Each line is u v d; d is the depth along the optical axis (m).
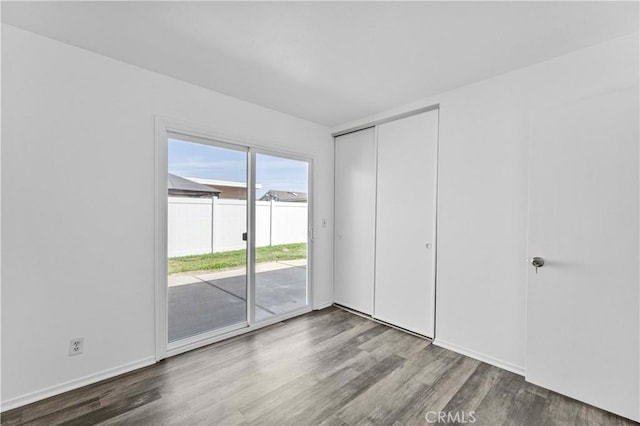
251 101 2.93
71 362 1.97
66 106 1.94
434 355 2.48
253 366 2.29
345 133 3.70
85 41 1.92
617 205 1.77
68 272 1.96
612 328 1.78
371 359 2.41
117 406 1.81
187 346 2.54
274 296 3.26
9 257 1.76
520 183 2.21
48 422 1.67
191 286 2.63
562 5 1.55
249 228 3.01
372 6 1.56
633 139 1.72
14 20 1.70
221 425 1.66
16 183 1.78
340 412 1.77
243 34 1.83
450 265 2.60
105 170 2.10
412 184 2.97
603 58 1.89
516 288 2.23
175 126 2.44
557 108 1.99
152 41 1.92
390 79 2.43
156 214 2.34
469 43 1.91
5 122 1.74
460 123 2.55
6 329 1.75
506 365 2.26
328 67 2.25
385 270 3.21
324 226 3.75
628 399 1.72
